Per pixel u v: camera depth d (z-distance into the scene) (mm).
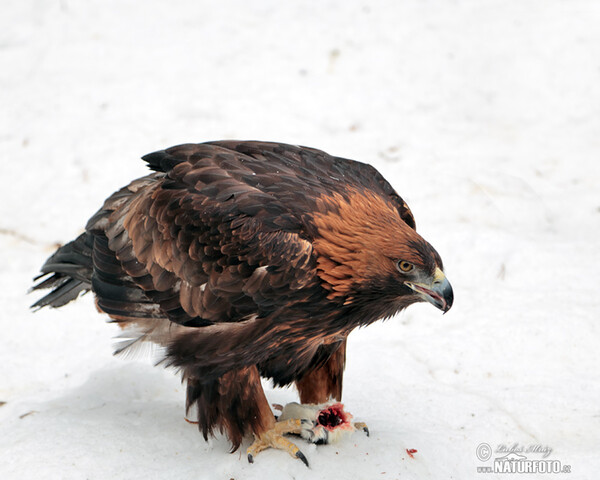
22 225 11516
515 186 12133
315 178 7156
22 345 9359
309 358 7426
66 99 14094
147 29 15945
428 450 7207
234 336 6816
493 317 9359
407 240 6664
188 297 6930
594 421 7742
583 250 10695
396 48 15258
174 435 7496
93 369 8820
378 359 8734
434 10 16281
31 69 14938
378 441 7258
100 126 13430
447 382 8484
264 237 6613
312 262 6664
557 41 15164
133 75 14656
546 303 9578
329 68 14789
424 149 13000
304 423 7082
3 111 13867
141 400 8320
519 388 8281
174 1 16766
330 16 16172
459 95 14398
